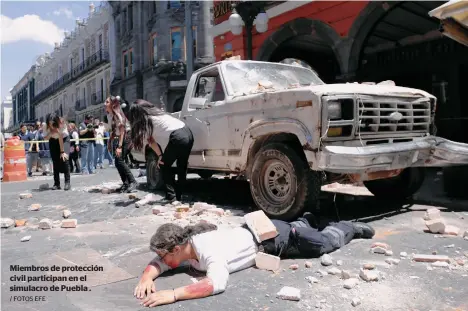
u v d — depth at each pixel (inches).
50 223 203.5
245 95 213.8
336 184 309.6
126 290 117.8
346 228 154.9
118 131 310.2
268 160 194.2
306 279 121.0
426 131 206.8
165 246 120.8
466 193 228.2
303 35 478.6
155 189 314.3
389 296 106.9
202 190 310.3
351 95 172.9
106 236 181.6
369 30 400.8
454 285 112.7
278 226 140.5
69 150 522.6
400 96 192.7
